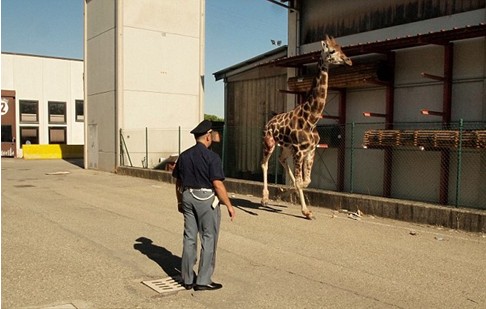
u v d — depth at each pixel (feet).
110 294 16.90
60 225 29.48
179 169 17.78
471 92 34.30
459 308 16.26
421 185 37.73
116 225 29.89
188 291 17.39
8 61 122.83
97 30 75.36
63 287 17.60
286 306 16.02
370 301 16.70
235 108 62.34
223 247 24.34
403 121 39.09
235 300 16.51
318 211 36.24
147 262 21.18
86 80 79.51
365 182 42.50
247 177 60.13
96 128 76.89
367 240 26.43
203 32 76.84
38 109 127.65
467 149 32.30
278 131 35.27
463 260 22.39
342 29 45.01
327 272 20.18
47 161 105.29
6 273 19.20
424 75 33.96
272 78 56.44
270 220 32.32
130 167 67.00
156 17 72.18
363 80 38.73
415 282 18.99
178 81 74.49
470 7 35.01
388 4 40.93
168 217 33.17
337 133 44.75
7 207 36.63
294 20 49.60
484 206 33.53
